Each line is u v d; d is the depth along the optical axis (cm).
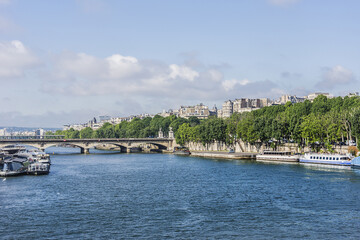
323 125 19212
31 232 7462
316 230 7444
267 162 19900
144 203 9894
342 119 19075
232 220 8175
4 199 10469
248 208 9194
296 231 7394
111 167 19038
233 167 17750
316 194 10594
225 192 11200
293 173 14875
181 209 9181
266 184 12375
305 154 18812
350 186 11688
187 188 12038
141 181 13725
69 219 8369
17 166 15938
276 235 7181
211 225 7831
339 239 6950
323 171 15362
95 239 7038
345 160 16675
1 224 7994
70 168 18550
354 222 7925
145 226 7806
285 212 8762
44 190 11881
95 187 12438
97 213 8875
